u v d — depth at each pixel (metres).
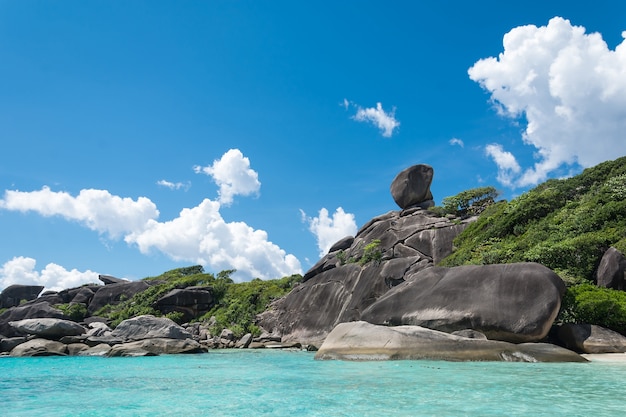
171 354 21.80
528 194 29.12
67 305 47.25
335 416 6.64
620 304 15.25
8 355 21.48
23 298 56.16
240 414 7.01
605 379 9.48
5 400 8.86
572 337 15.12
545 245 20.50
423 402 7.44
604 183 26.11
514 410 6.74
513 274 16.80
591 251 18.97
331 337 16.27
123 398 8.84
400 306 19.03
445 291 18.03
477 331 15.91
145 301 43.75
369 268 30.25
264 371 13.35
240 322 36.16
